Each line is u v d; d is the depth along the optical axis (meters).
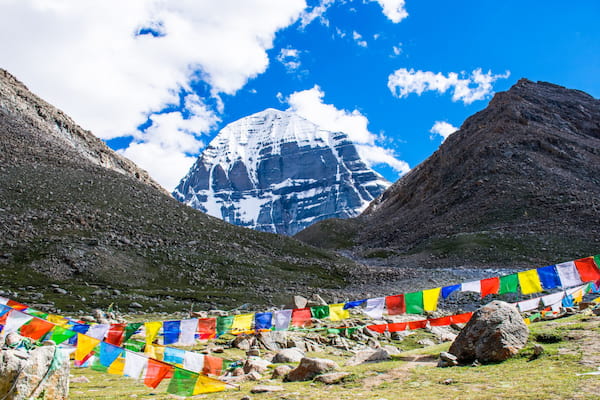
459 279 58.62
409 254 100.12
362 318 26.27
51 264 43.69
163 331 13.32
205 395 9.41
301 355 14.71
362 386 9.32
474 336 10.63
